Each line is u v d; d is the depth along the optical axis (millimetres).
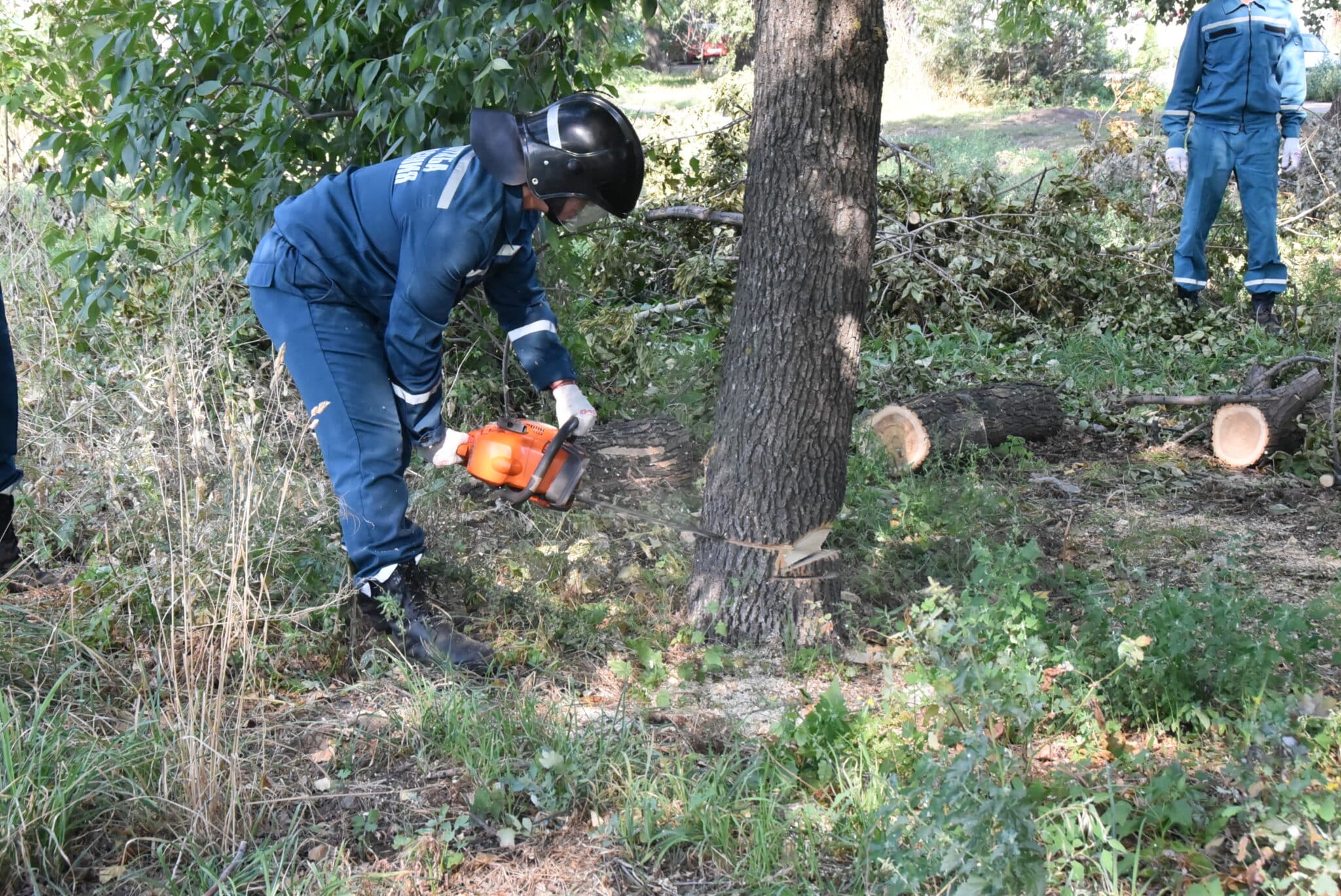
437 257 2967
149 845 2396
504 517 4316
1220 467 5438
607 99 2990
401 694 3092
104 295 4766
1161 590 3182
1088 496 4996
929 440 4898
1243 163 7195
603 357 5531
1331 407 5270
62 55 5398
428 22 3955
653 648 3375
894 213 7316
